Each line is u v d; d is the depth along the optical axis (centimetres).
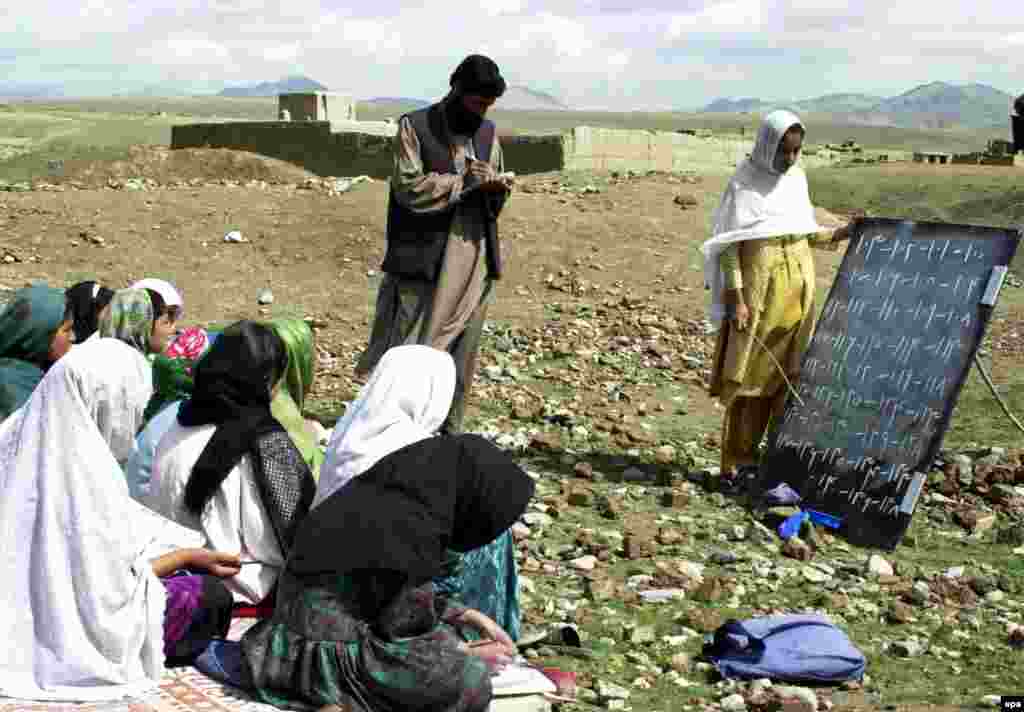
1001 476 802
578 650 534
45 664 428
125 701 423
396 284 775
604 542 674
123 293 508
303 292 1348
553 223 1588
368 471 427
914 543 708
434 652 420
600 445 887
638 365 1109
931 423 714
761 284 771
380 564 409
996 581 641
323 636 415
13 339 557
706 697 495
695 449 884
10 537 436
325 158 2853
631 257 1471
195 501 479
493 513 423
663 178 2006
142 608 440
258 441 479
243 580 483
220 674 443
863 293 775
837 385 765
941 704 491
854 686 512
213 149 2991
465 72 749
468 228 764
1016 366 1084
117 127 8656
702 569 645
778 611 591
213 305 1284
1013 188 3516
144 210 1614
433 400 451
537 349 1144
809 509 748
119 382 452
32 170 3416
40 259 1414
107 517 435
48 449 436
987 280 718
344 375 1054
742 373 773
